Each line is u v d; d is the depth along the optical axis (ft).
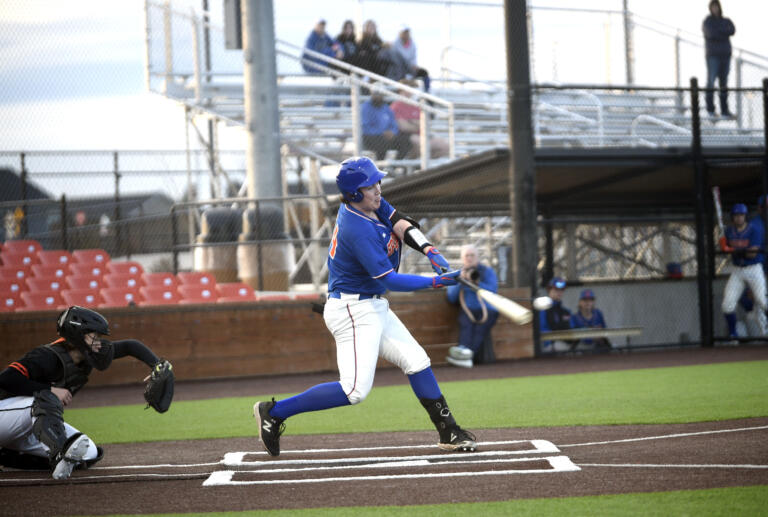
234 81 188.85
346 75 174.29
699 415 72.08
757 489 44.16
